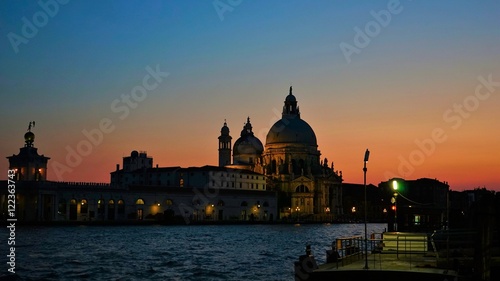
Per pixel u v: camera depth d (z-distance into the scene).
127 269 89.38
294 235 191.50
